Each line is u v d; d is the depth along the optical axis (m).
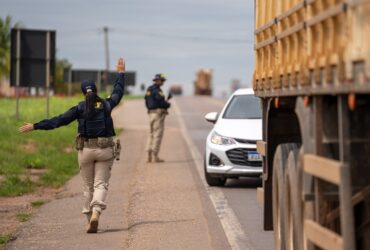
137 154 62.84
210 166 42.72
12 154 54.16
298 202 19.55
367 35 13.85
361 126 16.45
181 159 58.38
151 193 40.50
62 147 64.88
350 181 15.66
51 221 33.22
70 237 29.66
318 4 17.19
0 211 36.03
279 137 24.45
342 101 16.11
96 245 28.06
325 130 17.42
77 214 34.84
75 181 46.66
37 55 70.38
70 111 30.30
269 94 22.89
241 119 44.44
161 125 56.50
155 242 28.19
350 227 15.55
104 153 30.45
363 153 16.59
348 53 14.82
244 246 27.36
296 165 20.38
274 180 23.09
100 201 30.33
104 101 30.64
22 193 41.69
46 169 51.34
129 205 36.81
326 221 17.86
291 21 19.91
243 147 41.88
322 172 16.69
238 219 32.59
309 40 17.83
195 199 38.22
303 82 18.16
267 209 25.25
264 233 29.62
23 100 147.75
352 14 14.72
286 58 20.61
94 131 30.39
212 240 28.38
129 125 102.69
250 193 40.28
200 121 112.44
